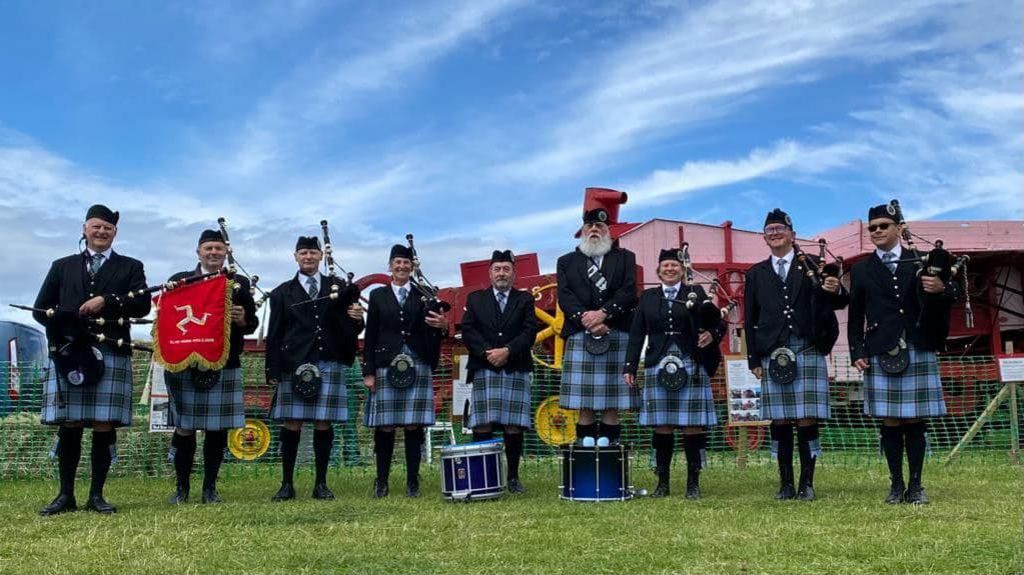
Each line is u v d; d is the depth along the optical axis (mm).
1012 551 3668
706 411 5816
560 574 3414
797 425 5598
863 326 5441
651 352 5879
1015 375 7891
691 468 5758
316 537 4211
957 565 3465
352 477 7289
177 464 5770
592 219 6309
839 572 3395
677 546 3893
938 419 8891
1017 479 6328
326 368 5973
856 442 8914
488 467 5578
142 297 5406
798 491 5562
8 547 4031
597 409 6090
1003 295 9797
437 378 9133
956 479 6336
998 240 9469
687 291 5957
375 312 6207
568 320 6207
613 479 5484
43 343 13555
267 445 7871
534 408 8664
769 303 5645
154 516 4914
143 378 7996
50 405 5141
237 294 5676
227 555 3795
